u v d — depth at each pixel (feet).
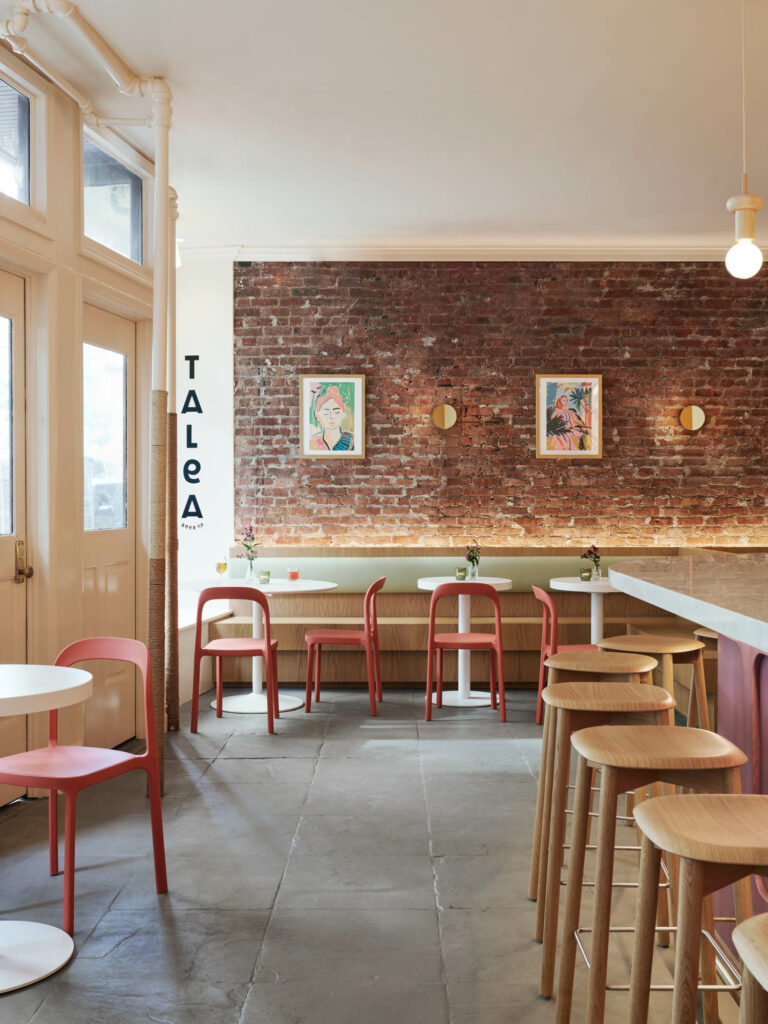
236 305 25.11
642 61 14.10
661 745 6.66
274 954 9.09
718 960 8.17
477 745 17.30
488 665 23.00
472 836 12.44
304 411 25.11
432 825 12.87
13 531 13.80
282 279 25.05
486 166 18.69
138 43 13.47
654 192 20.35
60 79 14.07
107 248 15.76
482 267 25.00
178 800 13.99
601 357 25.07
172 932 9.56
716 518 25.22
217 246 24.76
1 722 13.44
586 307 25.04
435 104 15.65
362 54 13.84
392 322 25.04
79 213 14.83
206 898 10.41
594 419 25.05
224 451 25.13
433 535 25.22
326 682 23.11
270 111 15.94
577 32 13.19
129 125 15.28
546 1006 8.14
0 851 11.89
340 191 20.34
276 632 23.00
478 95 15.30
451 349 25.07
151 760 10.43
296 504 25.23
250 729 18.57
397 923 9.79
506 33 13.23
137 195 17.75
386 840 12.28
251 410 25.18
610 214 22.02
